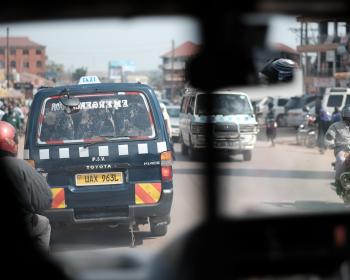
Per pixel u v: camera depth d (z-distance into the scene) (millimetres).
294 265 4238
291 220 4344
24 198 8961
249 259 4250
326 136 16875
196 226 4445
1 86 69938
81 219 13344
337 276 4250
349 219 4363
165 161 13523
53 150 13289
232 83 4957
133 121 13633
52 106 13508
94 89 13648
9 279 4996
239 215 4523
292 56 9539
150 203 13453
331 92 48281
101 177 13383
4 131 9109
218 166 6281
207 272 4273
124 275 4434
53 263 4918
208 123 6660
